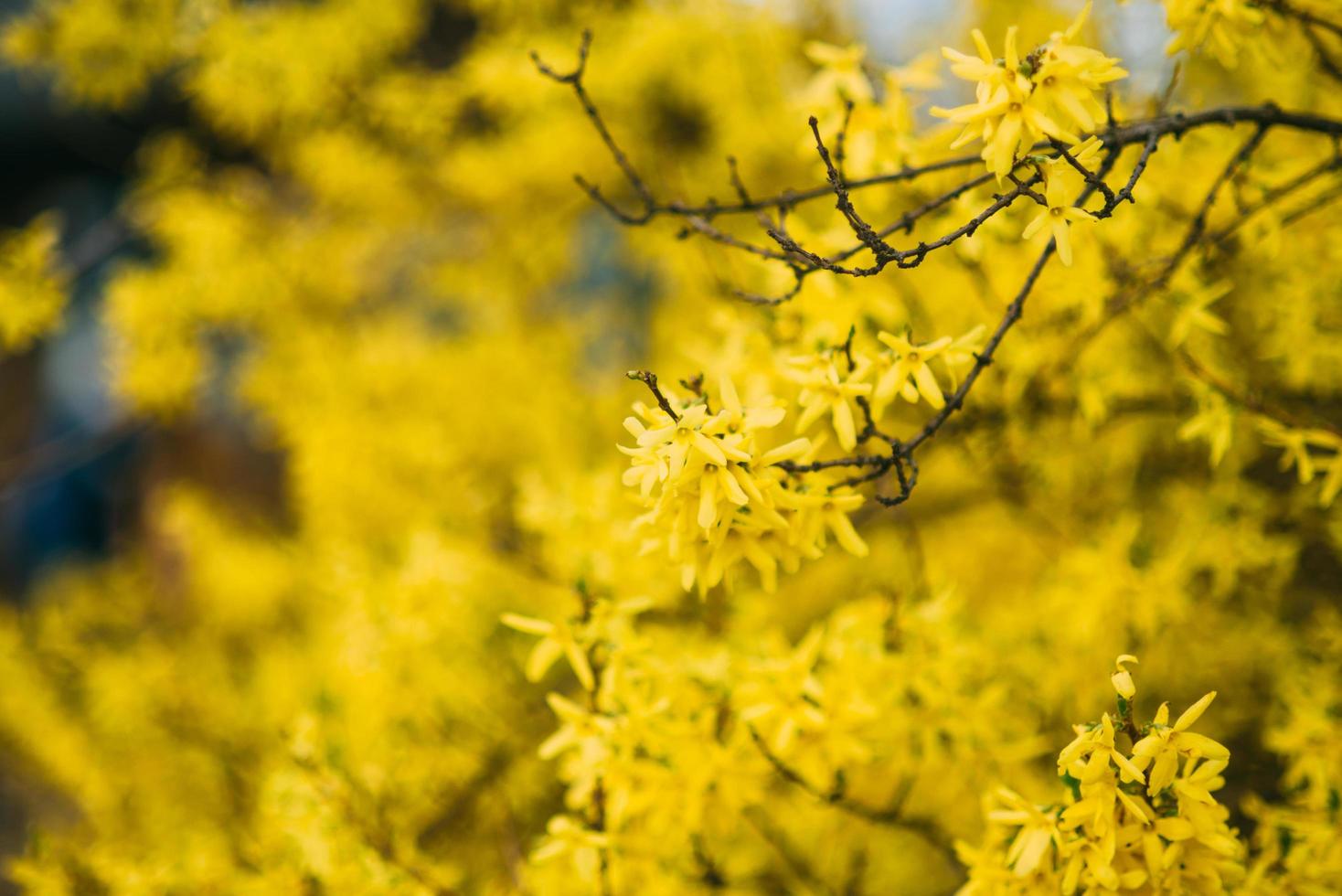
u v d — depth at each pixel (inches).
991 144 46.4
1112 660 89.1
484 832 101.7
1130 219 76.8
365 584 94.9
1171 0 55.9
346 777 79.7
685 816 64.7
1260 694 101.3
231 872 84.7
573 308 179.9
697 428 45.9
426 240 175.8
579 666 62.4
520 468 144.1
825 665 71.6
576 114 128.6
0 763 158.9
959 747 75.4
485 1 131.7
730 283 91.0
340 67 123.0
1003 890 54.6
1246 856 68.2
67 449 177.8
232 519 175.8
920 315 87.3
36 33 121.4
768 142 127.0
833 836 91.0
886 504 51.1
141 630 167.2
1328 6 67.3
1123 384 93.4
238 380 167.5
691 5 120.3
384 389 150.3
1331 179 78.2
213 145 162.1
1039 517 111.1
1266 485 105.0
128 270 137.7
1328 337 86.0
